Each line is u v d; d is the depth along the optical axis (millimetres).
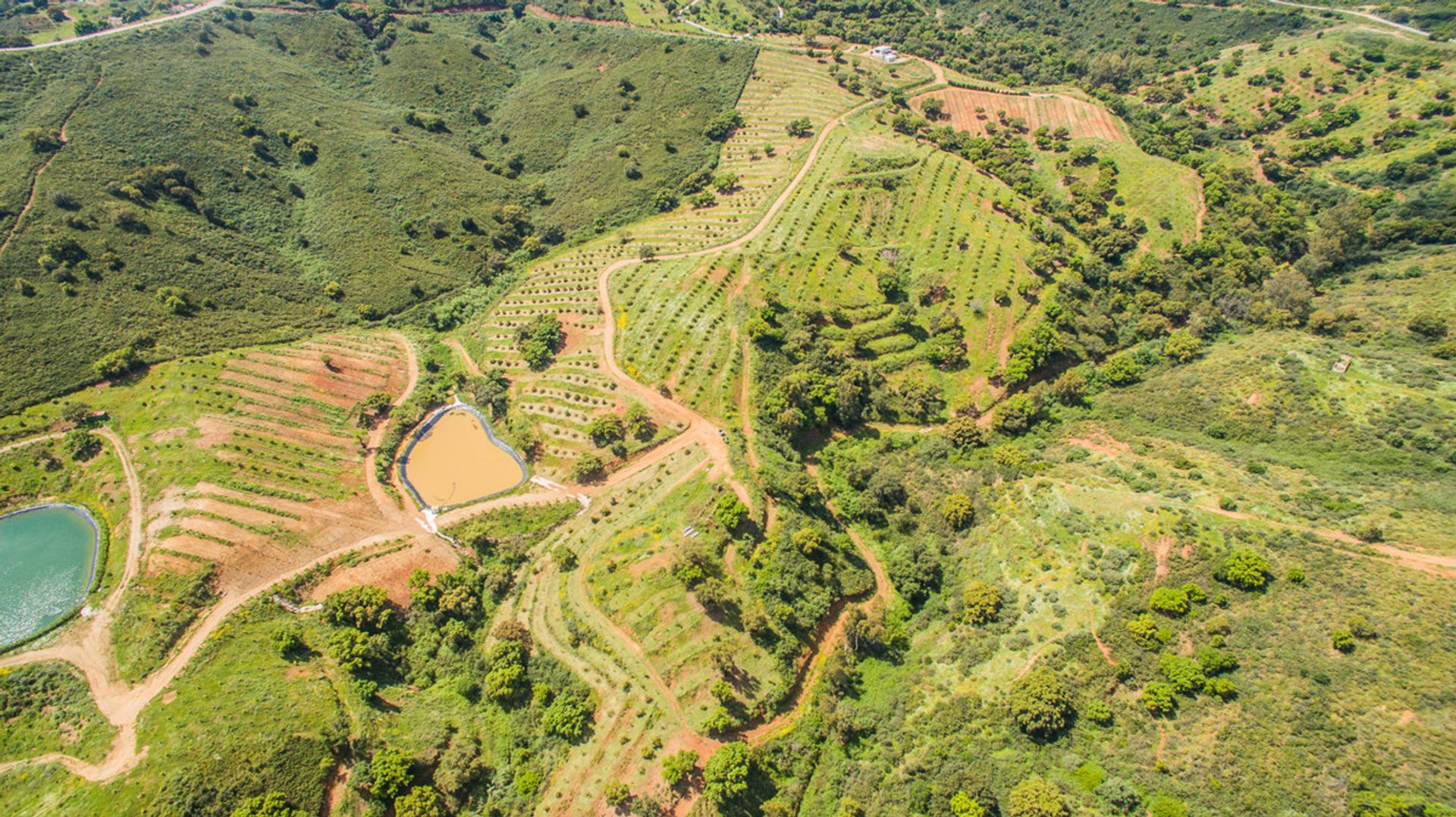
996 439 121000
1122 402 121750
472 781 83500
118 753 78938
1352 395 106875
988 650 88312
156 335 121750
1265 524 89000
